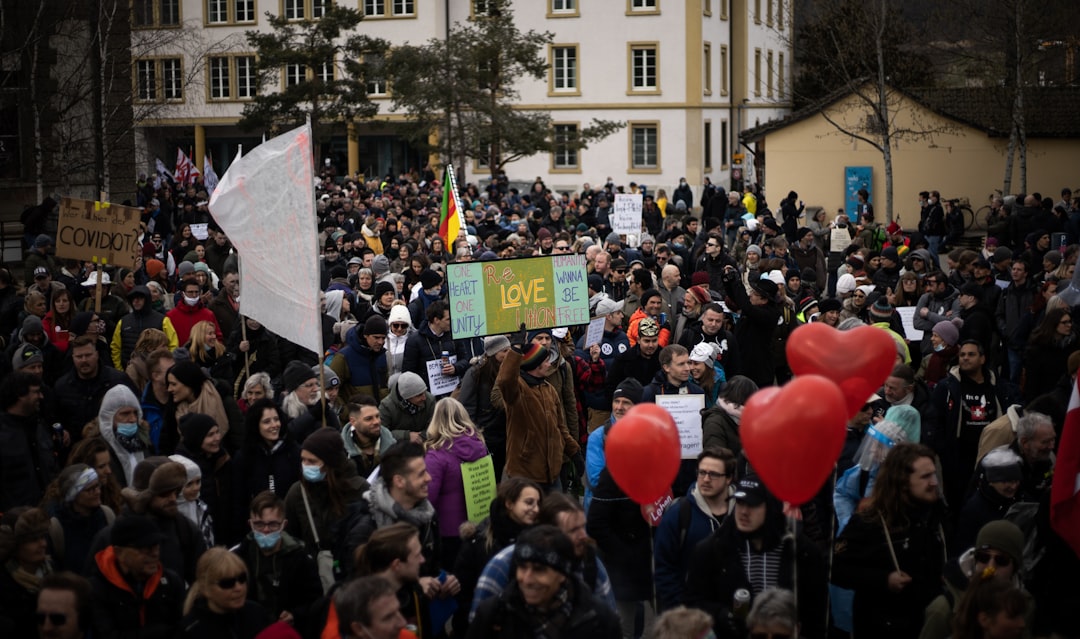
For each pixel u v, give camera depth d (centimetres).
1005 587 552
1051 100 4162
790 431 553
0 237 2736
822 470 565
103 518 725
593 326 1181
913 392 921
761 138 4456
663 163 5650
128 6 3297
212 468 802
